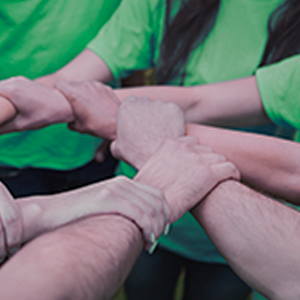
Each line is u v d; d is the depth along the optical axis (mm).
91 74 1037
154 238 757
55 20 1064
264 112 972
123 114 922
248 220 804
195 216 836
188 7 1009
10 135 1116
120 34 1038
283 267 778
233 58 1032
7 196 763
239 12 1004
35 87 921
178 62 1054
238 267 801
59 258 557
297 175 869
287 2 986
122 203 759
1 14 1050
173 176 830
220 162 855
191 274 1237
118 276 627
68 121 944
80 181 1218
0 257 751
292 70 934
